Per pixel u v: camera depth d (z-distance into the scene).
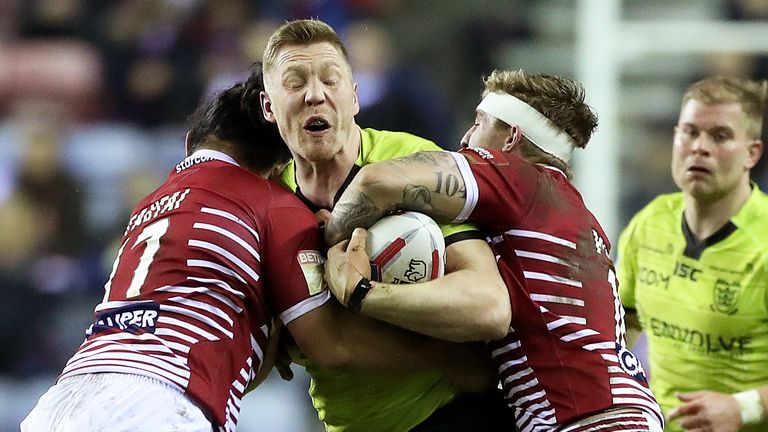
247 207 14.98
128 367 14.13
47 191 37.34
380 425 16.00
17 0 42.53
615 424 14.59
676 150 20.22
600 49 37.19
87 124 40.88
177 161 39.28
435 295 14.27
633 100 38.31
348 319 14.95
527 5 41.94
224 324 14.62
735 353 19.80
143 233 15.17
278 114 15.38
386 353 15.00
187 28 41.84
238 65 41.47
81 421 13.81
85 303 35.34
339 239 15.02
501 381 15.48
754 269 19.64
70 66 41.56
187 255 14.68
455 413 15.88
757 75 37.66
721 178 19.66
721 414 18.42
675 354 20.36
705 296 19.95
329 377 16.06
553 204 15.33
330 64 15.24
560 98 16.03
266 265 14.97
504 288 14.66
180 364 14.24
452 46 41.78
